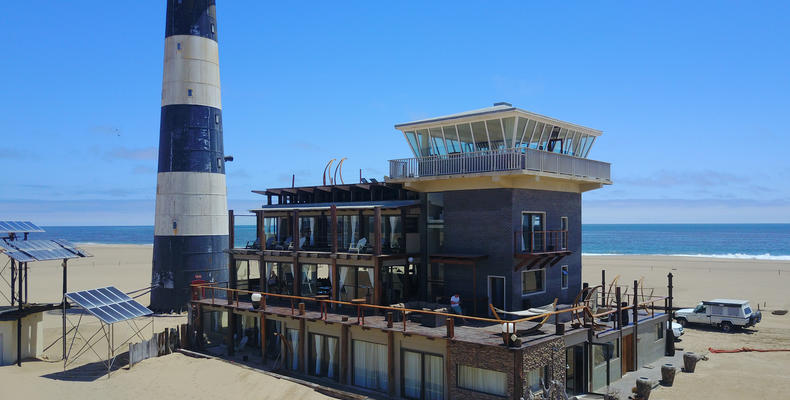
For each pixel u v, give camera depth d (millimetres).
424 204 30719
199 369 26719
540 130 29500
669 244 181625
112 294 29469
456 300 26797
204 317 33281
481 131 28891
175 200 42812
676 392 23891
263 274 34000
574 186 32250
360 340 25312
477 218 28344
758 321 38812
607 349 24625
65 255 30234
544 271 29484
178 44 43406
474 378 20969
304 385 24406
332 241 29797
